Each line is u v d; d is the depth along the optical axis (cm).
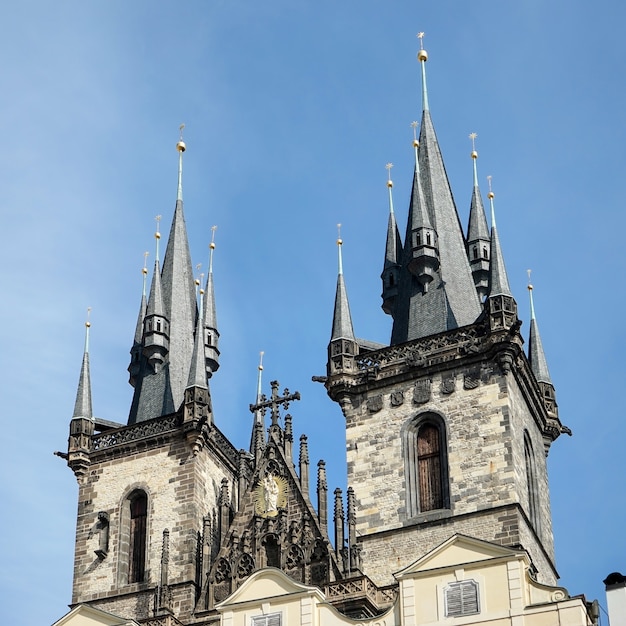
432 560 10538
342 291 13388
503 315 12481
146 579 12744
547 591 10275
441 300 13325
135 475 13312
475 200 14675
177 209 15262
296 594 10894
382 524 12219
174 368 14100
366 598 11462
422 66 15038
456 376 12562
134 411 13988
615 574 9775
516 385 12656
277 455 12719
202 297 13925
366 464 12538
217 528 13100
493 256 12838
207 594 12325
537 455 13100
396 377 12750
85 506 13375
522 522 11919
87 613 11794
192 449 13162
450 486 12119
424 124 14662
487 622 10144
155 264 14600
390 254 14175
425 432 12531
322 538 12156
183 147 15600
